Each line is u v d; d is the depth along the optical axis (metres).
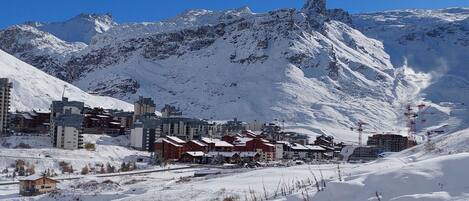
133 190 80.81
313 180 63.22
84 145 178.62
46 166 142.38
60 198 82.81
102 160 164.62
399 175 38.66
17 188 107.25
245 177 74.06
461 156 39.91
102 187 92.75
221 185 66.81
